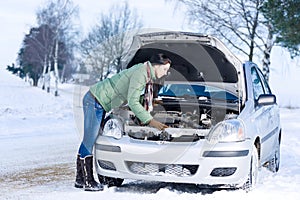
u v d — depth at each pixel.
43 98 42.50
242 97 6.84
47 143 12.10
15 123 16.70
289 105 27.70
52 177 7.47
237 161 5.84
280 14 20.09
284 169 8.22
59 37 54.94
